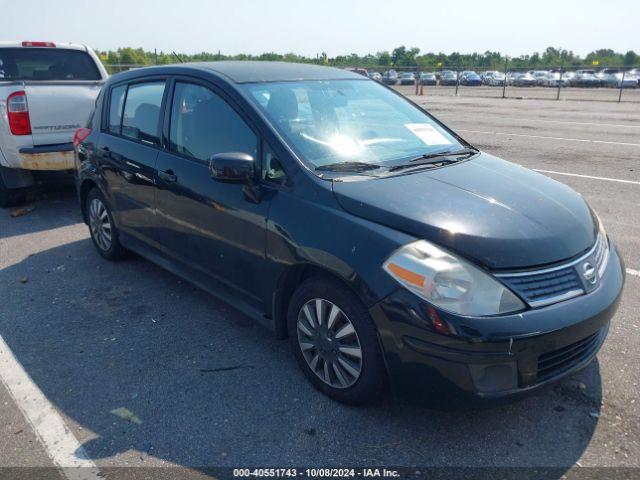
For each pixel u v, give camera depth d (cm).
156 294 457
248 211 333
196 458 272
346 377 300
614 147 1104
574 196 340
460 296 253
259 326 403
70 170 714
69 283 483
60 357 364
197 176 374
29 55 764
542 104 2294
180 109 403
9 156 684
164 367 350
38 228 647
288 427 292
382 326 268
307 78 403
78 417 304
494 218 281
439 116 1784
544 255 270
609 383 324
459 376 254
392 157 359
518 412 301
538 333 253
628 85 3731
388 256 267
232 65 407
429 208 283
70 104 698
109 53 3045
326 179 310
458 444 278
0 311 433
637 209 668
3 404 316
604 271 296
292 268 311
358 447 277
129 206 461
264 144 334
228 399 316
